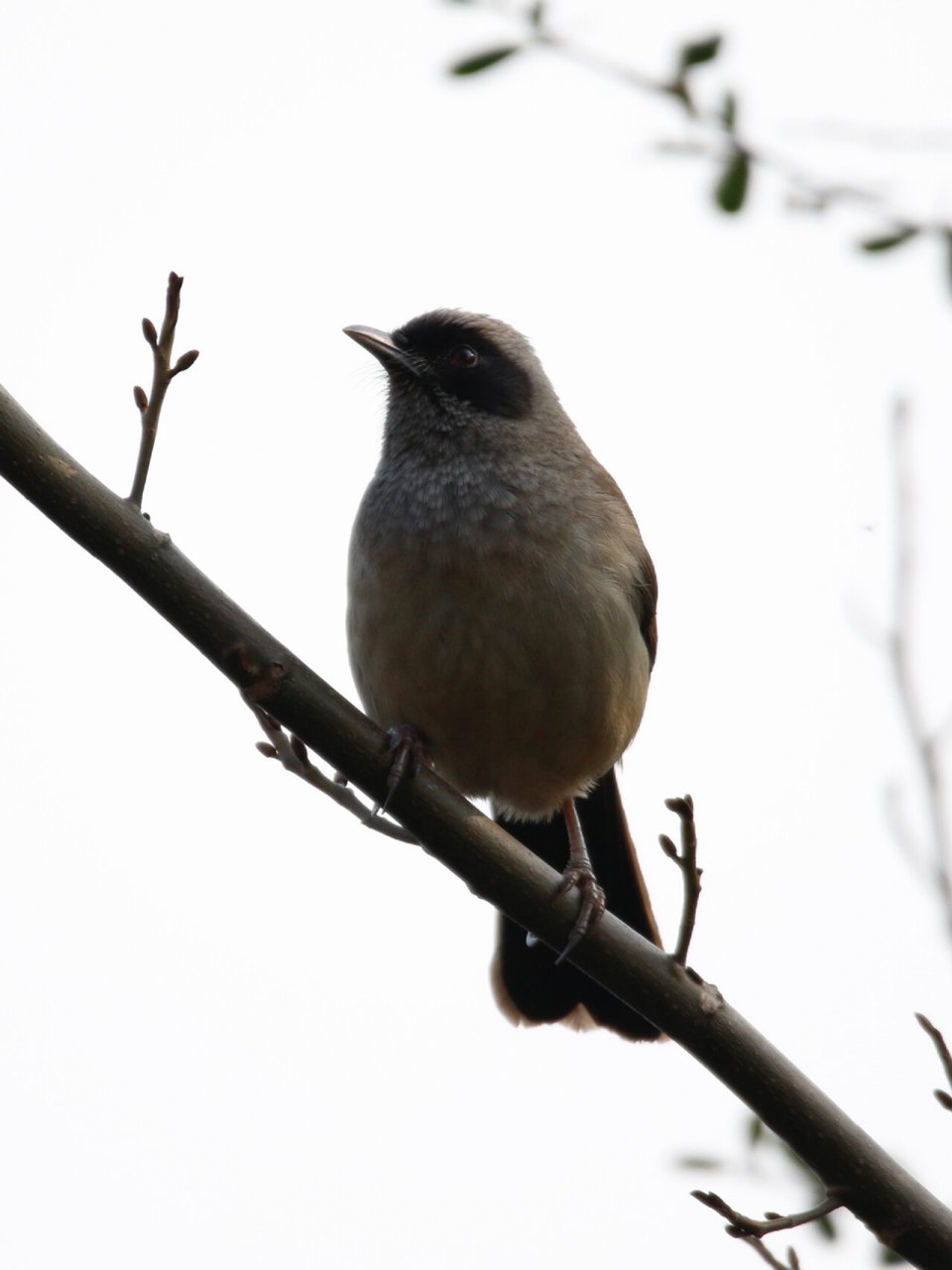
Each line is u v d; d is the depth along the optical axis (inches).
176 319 322.0
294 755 366.9
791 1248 294.7
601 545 444.8
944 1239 316.2
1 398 320.8
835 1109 328.5
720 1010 336.5
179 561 333.1
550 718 437.7
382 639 434.0
